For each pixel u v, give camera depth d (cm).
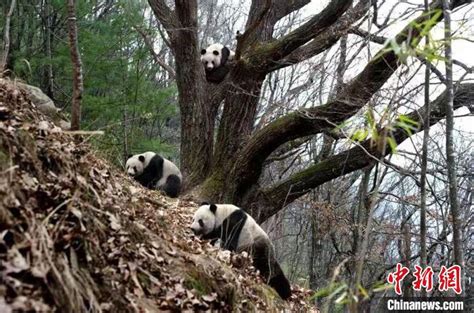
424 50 371
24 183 479
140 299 499
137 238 585
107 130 1258
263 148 1202
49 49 1557
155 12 1398
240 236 853
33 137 542
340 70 1477
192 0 1326
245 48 1418
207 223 856
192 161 1358
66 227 467
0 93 622
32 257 402
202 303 568
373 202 430
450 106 721
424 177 818
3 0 1532
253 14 1473
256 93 1307
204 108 1385
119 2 1611
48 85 1583
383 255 1836
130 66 1614
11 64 1457
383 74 1063
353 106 1101
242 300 653
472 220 1563
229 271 680
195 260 639
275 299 782
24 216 430
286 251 2720
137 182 1148
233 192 1233
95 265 478
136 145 1530
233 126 1297
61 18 1658
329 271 1864
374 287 401
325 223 1838
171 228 733
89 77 1482
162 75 2408
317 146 2125
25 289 378
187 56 1368
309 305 946
